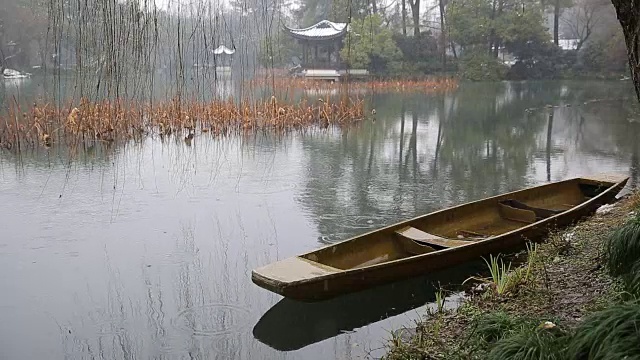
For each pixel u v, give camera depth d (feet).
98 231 25.08
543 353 9.82
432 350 13.57
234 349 15.62
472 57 118.83
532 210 24.85
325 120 59.52
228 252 22.68
